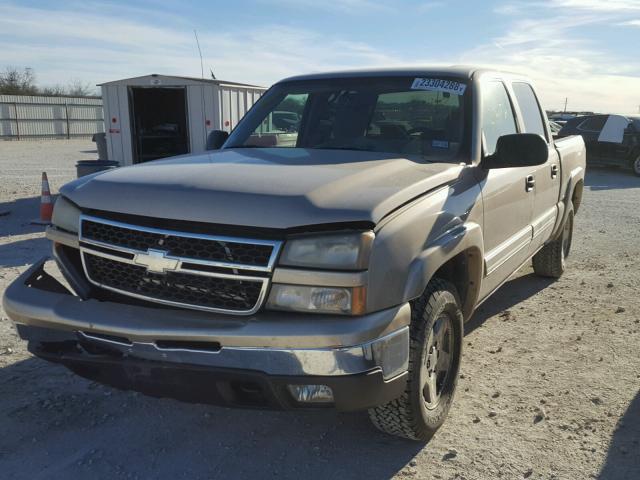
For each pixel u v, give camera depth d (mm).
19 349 4316
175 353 2605
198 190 2697
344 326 2453
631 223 9719
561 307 5434
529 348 4488
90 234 2928
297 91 4336
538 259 6164
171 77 12664
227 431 3312
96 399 3635
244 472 2934
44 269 3174
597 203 11984
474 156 3627
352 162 3229
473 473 2928
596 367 4145
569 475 2910
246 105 13727
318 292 2490
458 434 3285
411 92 3947
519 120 4562
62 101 33719
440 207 3045
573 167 6020
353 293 2475
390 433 3117
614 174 17766
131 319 2689
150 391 2818
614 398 3689
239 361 2525
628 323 5000
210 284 2617
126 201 2797
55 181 14805
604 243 8164
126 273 2826
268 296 2533
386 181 2893
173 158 3572
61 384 3811
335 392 2506
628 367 4145
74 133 34594
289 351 2471
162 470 2936
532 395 3730
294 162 3223
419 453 3107
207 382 2621
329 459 3053
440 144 3682
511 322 5055
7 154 23203
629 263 7008
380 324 2523
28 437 3195
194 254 2633
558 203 5590
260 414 3500
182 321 2607
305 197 2570
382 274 2547
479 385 3867
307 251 2492
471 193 3441
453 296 3178
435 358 3160
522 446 3162
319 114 4102
